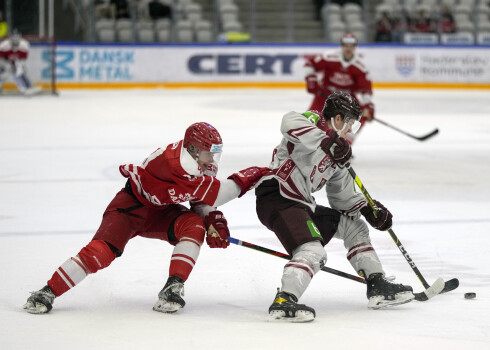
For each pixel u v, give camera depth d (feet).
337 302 42.93
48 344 35.32
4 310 40.88
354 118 40.65
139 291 44.98
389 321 39.09
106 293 44.50
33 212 69.51
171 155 39.91
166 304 40.63
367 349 34.68
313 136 39.65
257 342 35.68
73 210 70.44
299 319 38.52
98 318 39.58
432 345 35.22
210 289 45.50
